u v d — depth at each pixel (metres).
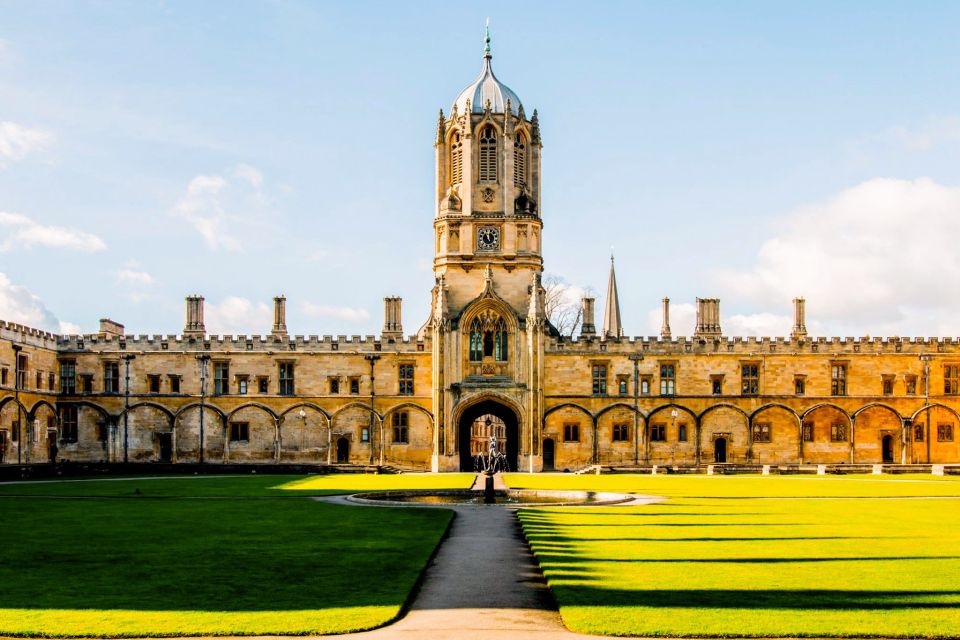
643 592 25.22
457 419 98.19
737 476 82.38
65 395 100.44
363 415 100.56
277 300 103.94
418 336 101.44
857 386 101.31
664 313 113.12
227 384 101.00
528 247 100.81
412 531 37.94
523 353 99.06
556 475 86.94
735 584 26.19
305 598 24.83
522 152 104.06
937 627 21.62
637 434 100.19
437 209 103.12
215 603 24.28
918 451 101.00
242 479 78.06
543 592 26.09
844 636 21.02
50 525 40.03
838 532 37.22
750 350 101.31
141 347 101.00
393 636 21.38
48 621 22.44
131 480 76.38
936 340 102.12
